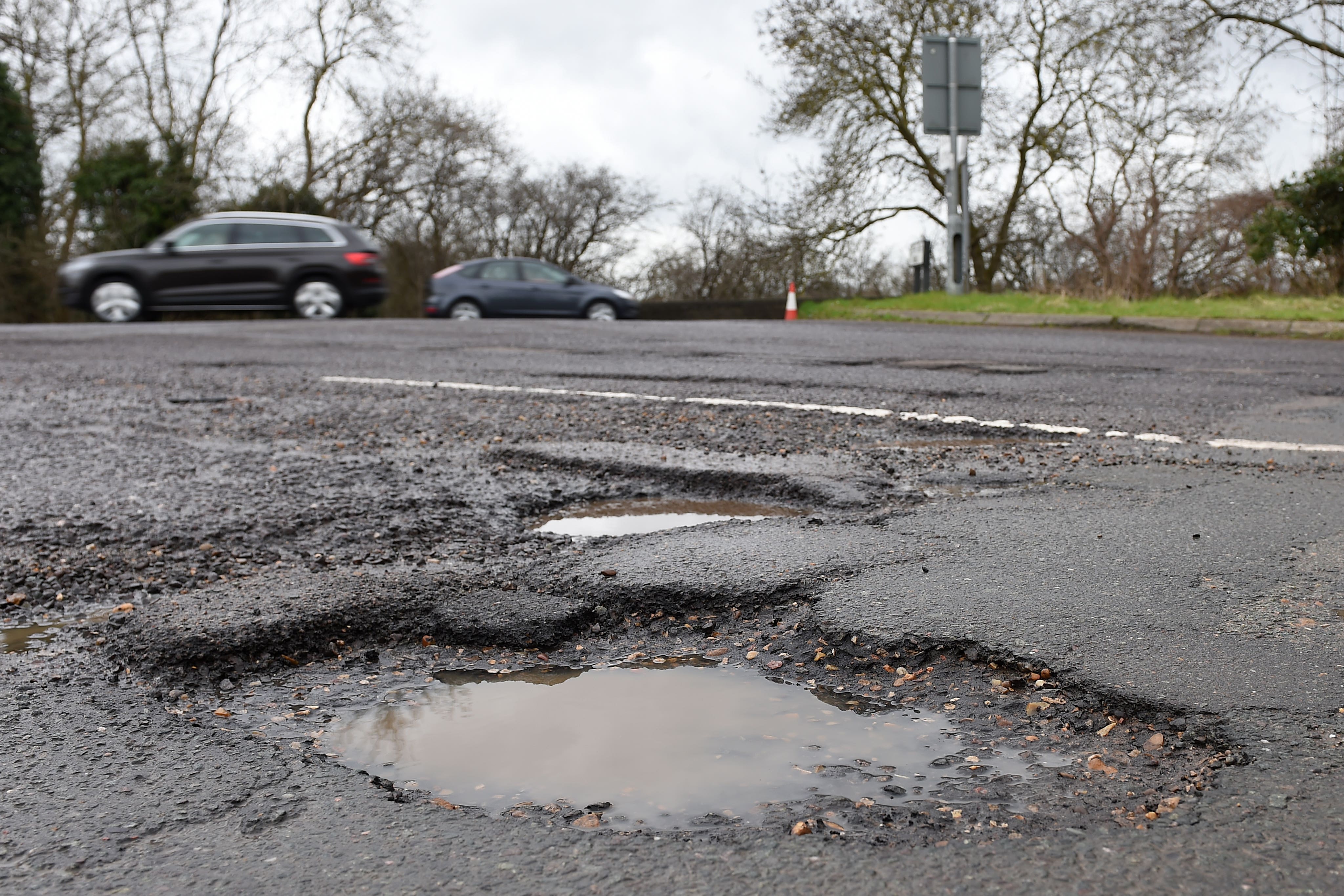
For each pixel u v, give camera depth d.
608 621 2.31
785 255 25.11
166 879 1.26
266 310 15.23
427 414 5.43
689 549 2.74
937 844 1.31
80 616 2.34
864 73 23.73
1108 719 1.71
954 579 2.43
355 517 3.23
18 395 6.34
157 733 1.70
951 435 4.70
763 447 4.37
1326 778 1.45
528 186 40.22
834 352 8.96
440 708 1.84
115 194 30.11
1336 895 1.19
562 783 1.52
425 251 36.75
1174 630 2.05
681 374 7.29
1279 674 1.82
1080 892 1.20
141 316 14.85
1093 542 2.75
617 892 1.22
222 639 2.10
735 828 1.37
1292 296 15.55
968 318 14.48
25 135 29.84
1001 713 1.76
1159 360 8.16
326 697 1.90
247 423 5.20
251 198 30.58
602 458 4.08
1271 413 5.26
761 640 2.17
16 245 29.67
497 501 3.46
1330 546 2.68
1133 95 22.20
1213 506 3.17
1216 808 1.38
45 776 1.54
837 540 2.81
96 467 4.05
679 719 1.77
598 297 18.53
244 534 3.02
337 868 1.28
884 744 1.65
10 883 1.26
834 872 1.25
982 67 17.53
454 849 1.32
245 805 1.44
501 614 2.26
